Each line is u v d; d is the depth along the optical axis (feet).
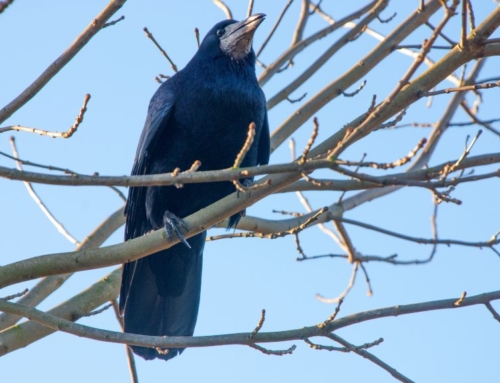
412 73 23.82
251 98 39.32
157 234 30.50
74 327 28.78
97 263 29.40
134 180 24.77
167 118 38.86
